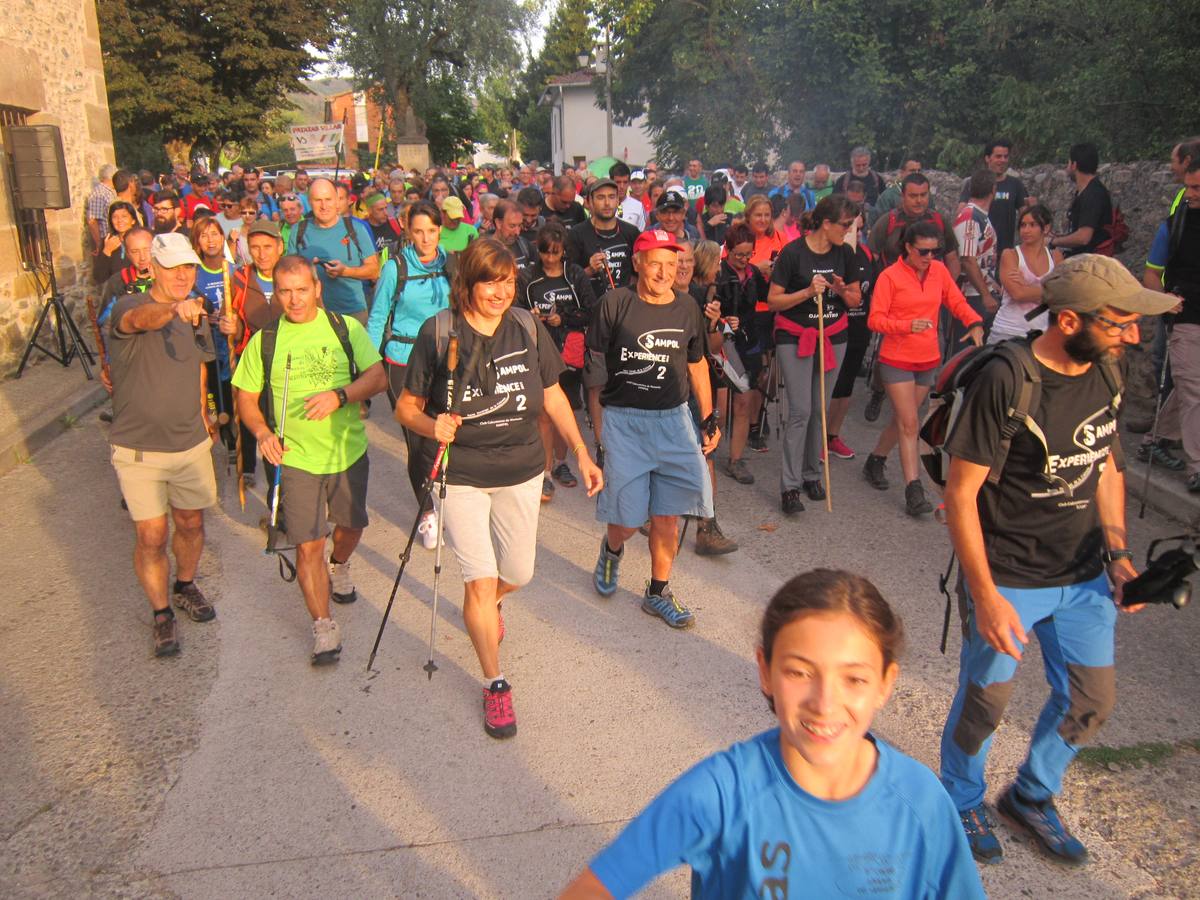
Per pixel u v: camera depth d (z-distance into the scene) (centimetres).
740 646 478
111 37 3050
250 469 707
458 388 386
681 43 2514
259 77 3400
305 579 456
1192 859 327
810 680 157
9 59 998
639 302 470
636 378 473
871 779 168
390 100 4072
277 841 343
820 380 634
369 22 3822
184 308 437
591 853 337
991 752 385
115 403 457
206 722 415
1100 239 796
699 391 494
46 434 825
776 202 1023
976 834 330
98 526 638
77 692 439
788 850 167
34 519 650
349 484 461
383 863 332
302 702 431
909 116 1791
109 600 531
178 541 498
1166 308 268
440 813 358
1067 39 1255
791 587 163
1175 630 477
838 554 584
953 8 1686
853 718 157
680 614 494
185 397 461
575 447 421
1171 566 294
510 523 414
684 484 482
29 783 375
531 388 399
